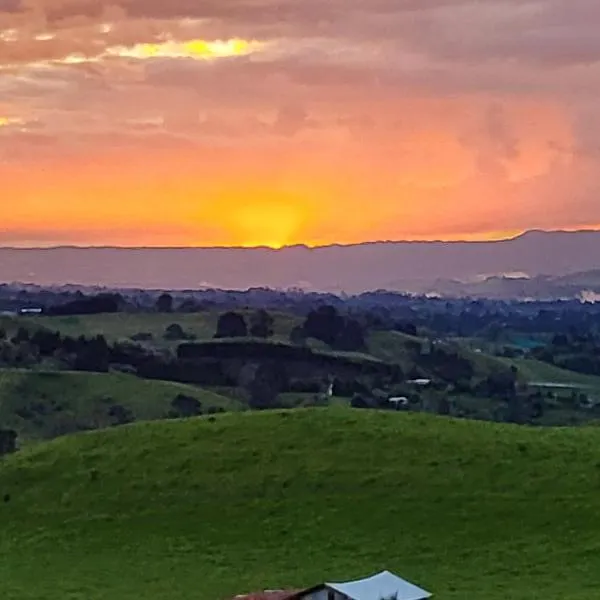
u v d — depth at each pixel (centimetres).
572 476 7625
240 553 6806
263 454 8150
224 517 7331
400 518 7175
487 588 6050
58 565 6694
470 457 7969
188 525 7269
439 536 6931
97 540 7112
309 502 7456
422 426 8688
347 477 7738
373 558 6638
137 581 6344
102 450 8419
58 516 7494
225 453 8200
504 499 7338
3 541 7162
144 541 7069
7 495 7850
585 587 6041
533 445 8212
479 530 6975
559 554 6588
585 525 6962
